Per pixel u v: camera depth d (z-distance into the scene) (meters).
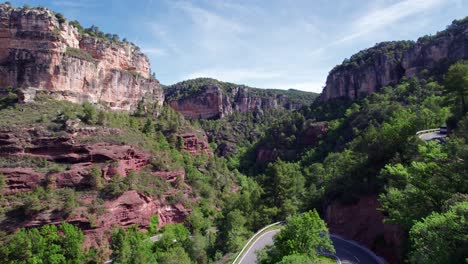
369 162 56.91
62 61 86.06
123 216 62.03
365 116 109.38
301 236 34.00
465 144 31.22
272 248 36.97
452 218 20.56
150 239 61.53
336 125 130.00
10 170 58.22
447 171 29.14
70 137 66.56
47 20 85.19
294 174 85.19
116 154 70.06
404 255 34.75
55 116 72.75
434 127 74.75
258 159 147.75
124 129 82.50
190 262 47.59
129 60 122.19
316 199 71.44
